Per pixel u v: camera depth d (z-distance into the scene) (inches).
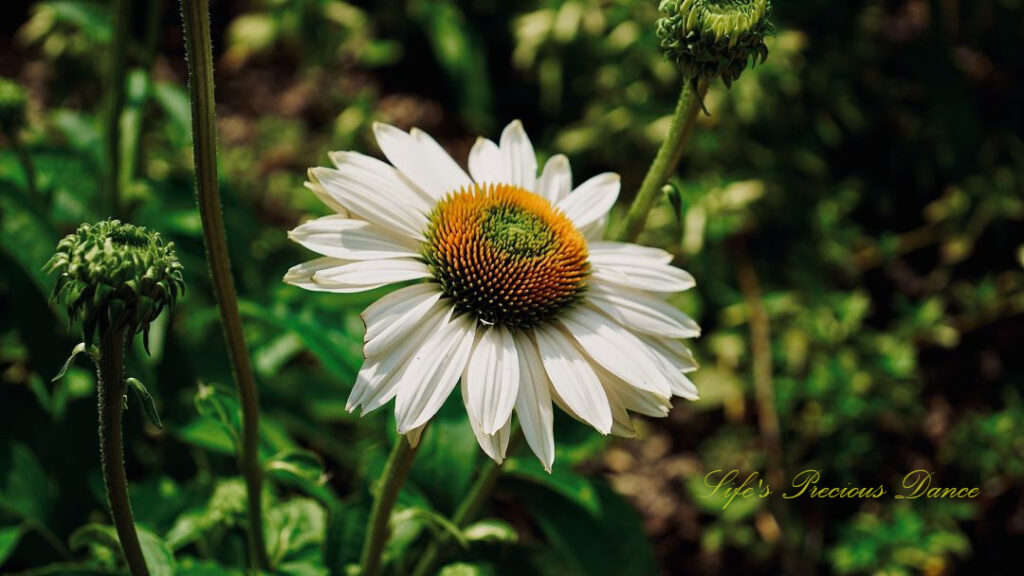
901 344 26.1
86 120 24.2
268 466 16.5
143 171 24.5
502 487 20.2
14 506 20.4
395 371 14.8
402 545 18.4
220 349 22.4
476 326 15.3
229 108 32.1
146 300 13.5
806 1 30.0
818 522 24.8
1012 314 27.7
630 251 16.1
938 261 29.4
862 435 25.0
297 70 33.8
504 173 16.4
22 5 34.9
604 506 20.3
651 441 26.6
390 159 15.8
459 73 31.5
